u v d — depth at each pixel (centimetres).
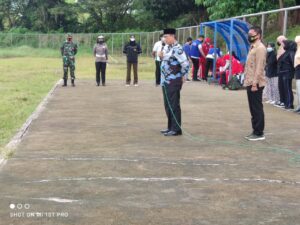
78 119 971
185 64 786
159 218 448
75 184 547
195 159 662
